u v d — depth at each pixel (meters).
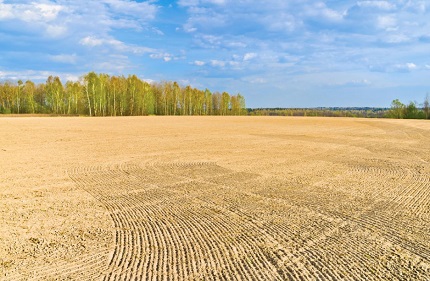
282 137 32.25
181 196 11.26
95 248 7.09
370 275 5.96
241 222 8.72
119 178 14.09
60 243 7.36
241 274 5.96
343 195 11.46
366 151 23.22
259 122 57.94
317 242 7.43
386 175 14.97
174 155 20.42
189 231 8.08
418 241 7.52
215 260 6.52
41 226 8.40
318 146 25.73
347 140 30.52
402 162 18.58
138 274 5.95
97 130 36.91
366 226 8.46
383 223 8.70
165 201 10.66
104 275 5.92
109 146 24.25
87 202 10.54
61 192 11.75
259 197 11.13
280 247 7.15
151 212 9.56
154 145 25.08
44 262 6.43
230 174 15.00
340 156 20.70
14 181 13.39
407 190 12.23
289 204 10.35
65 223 8.63
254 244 7.30
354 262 6.47
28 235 7.80
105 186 12.68
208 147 24.25
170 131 37.06
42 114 86.31
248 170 15.98
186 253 6.84
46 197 11.08
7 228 8.22
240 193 11.66
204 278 5.81
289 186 12.74
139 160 18.56
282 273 6.01
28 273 5.99
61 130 35.88
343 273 6.03
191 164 17.48
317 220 8.90
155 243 7.36
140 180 13.73
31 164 17.11
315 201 10.69
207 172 15.43
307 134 35.97
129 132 35.16
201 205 10.23
